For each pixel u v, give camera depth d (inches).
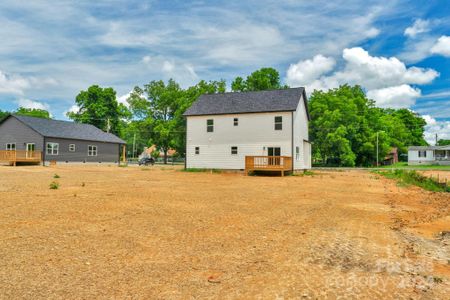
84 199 422.0
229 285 163.9
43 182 637.9
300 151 1186.0
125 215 326.0
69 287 156.4
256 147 1114.1
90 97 2434.8
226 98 1228.5
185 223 297.6
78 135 1610.5
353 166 1982.0
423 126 3420.3
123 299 145.5
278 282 168.9
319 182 781.3
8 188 527.5
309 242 243.9
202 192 534.9
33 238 238.4
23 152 1405.0
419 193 590.6
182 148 1979.6
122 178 793.6
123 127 2913.4
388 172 1221.7
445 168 1777.8
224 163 1148.5
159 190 546.0
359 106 2134.6
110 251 212.5
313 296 153.6
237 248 225.6
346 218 340.2
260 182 759.7
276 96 1166.3
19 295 146.7
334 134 1798.7
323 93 2090.3
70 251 210.5
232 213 351.9
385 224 316.8
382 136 2073.1
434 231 295.1
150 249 218.8
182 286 161.3
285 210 378.9
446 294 159.6
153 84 2174.0
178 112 1877.5
